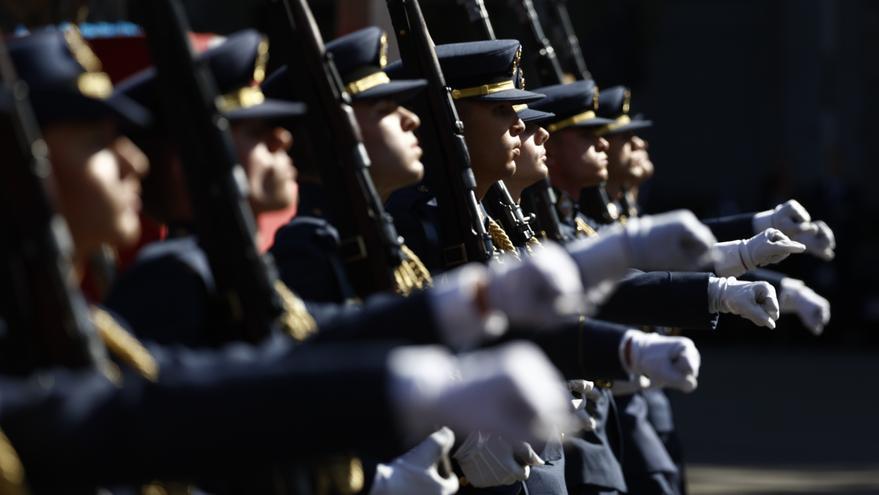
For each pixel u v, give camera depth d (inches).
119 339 286.7
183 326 318.7
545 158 557.3
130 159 293.1
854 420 1248.8
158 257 322.7
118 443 234.7
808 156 2330.2
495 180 502.6
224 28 968.9
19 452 236.5
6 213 259.8
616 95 695.1
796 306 609.9
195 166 323.3
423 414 221.8
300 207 405.4
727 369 1569.9
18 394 240.1
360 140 393.4
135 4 327.9
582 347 371.2
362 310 282.7
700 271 548.1
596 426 583.2
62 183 282.5
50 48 283.7
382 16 682.2
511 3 647.1
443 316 255.1
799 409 1306.6
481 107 494.9
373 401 225.1
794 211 609.3
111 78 482.3
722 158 2439.7
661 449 655.8
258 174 350.3
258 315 322.7
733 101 2436.0
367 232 389.7
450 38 751.1
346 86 412.2
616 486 582.9
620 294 483.2
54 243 260.8
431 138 465.1
